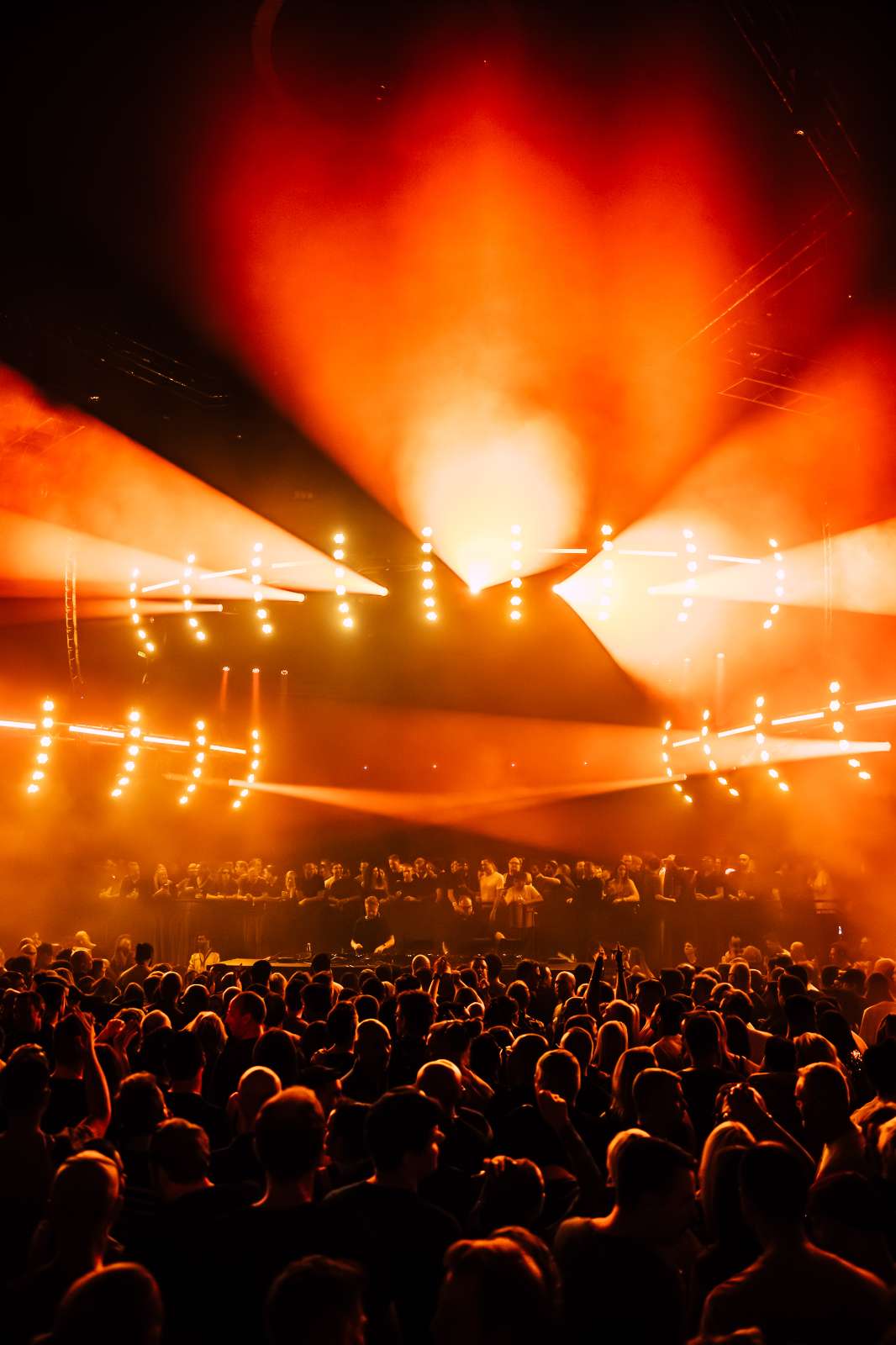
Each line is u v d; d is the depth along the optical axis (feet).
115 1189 9.61
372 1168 13.12
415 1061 18.72
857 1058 20.08
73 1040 16.90
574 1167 12.85
